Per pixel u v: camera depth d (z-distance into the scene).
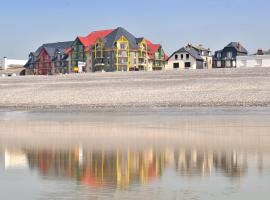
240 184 13.91
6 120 43.47
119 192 13.08
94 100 68.06
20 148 23.08
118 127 34.22
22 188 13.73
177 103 60.72
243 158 18.80
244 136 26.86
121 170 16.66
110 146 23.45
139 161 18.66
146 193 12.94
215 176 15.23
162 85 73.81
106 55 134.62
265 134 27.72
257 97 59.94
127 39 133.38
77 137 27.98
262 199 12.15
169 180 14.70
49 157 19.98
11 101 73.19
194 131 30.31
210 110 51.97
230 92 64.06
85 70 139.25
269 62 111.50
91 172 16.28
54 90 78.56
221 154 19.98
